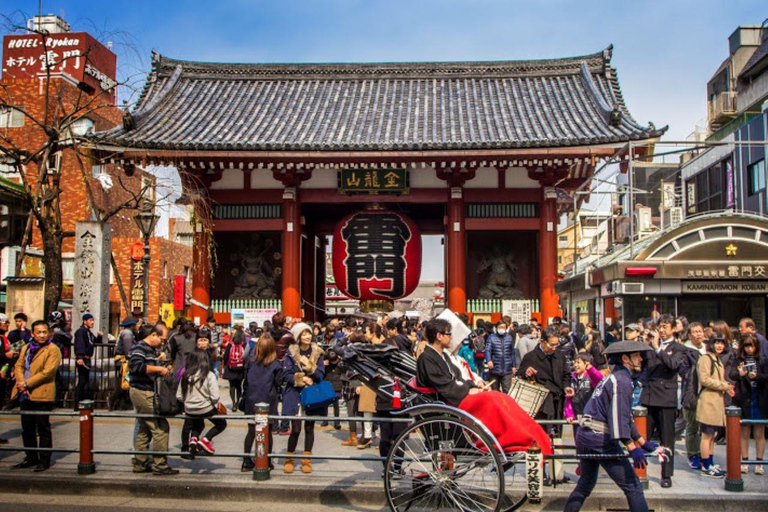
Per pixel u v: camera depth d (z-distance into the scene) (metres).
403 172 22.92
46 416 10.20
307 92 28.00
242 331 16.48
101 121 39.69
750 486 9.30
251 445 10.27
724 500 8.67
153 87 28.00
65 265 37.66
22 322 14.98
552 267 22.75
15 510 8.57
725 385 9.81
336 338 15.70
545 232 22.91
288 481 9.41
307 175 23.50
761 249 16.89
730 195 30.31
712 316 17.28
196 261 23.25
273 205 23.77
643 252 17.25
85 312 17.33
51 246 17.31
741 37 35.38
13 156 17.47
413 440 9.79
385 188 23.06
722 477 9.85
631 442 6.95
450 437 7.69
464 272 23.02
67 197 37.75
